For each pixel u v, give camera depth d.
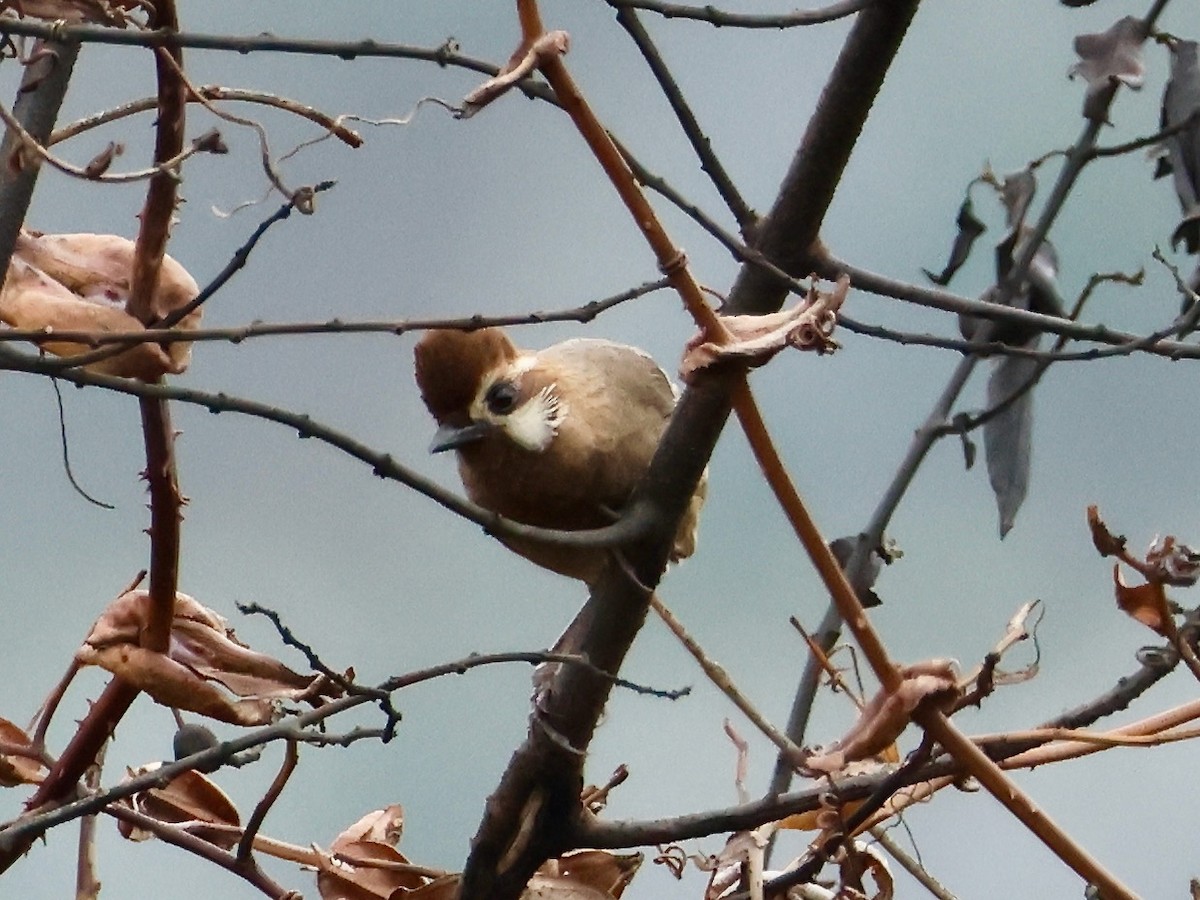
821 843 7.33
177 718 7.49
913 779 6.45
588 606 7.59
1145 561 6.25
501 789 7.35
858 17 6.96
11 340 5.60
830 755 6.01
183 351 6.67
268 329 5.62
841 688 6.77
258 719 7.14
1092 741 6.61
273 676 7.25
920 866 7.55
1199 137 8.40
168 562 7.00
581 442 8.71
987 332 8.48
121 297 6.60
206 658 7.18
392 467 5.63
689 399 6.88
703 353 5.88
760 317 6.07
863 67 6.95
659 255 5.90
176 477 6.93
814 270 7.29
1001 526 8.22
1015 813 6.02
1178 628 6.71
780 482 5.95
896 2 6.80
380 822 8.09
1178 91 8.47
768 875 7.78
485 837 7.38
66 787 7.25
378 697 5.92
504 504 8.92
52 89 6.18
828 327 5.84
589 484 8.79
